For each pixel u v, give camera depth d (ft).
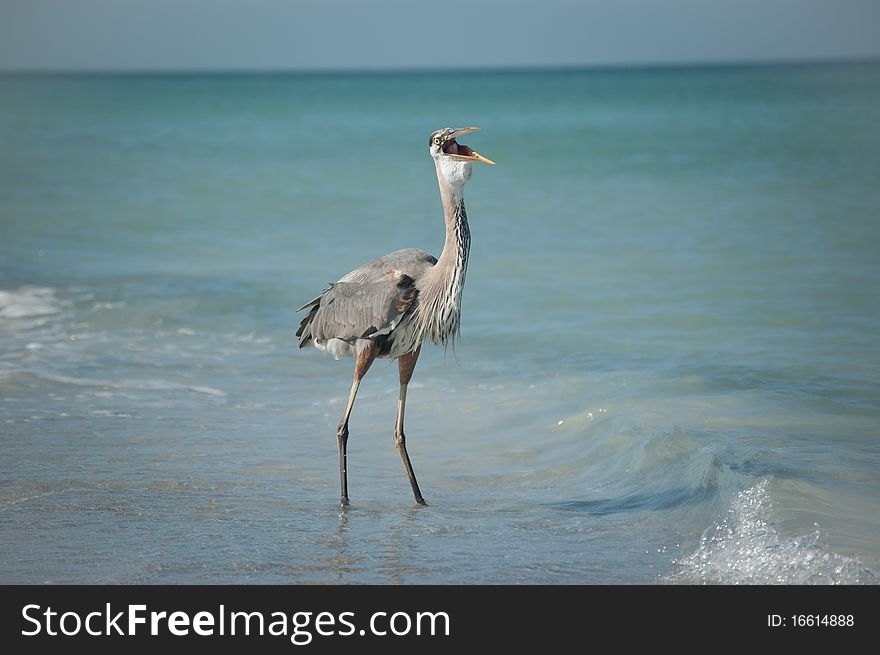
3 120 210.18
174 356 38.63
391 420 30.94
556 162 115.24
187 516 23.08
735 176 95.96
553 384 33.42
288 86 528.63
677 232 66.54
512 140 146.00
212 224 75.20
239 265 57.93
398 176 104.37
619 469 25.66
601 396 31.73
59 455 27.37
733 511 21.84
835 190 83.41
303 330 26.66
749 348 37.40
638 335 40.11
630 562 20.30
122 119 216.13
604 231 67.97
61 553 20.95
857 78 400.26
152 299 47.91
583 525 22.39
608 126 170.09
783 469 24.53
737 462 25.08
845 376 33.24
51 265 58.03
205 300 47.91
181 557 20.76
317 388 34.55
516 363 36.40
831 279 49.70
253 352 39.27
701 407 30.14
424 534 22.04
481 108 253.65
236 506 23.77
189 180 103.30
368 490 25.08
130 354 38.81
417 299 23.90
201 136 165.78
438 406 31.96
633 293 48.19
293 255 61.46
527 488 25.08
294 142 151.02
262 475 26.09
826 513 21.52
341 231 70.95
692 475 24.25
